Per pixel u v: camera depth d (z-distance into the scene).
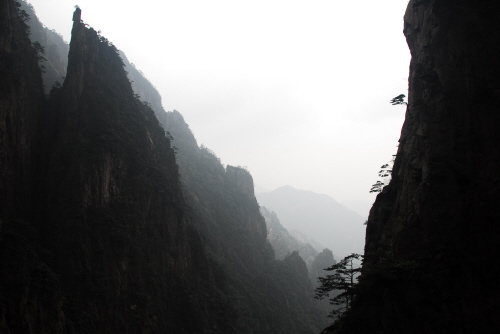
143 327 61.66
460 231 26.62
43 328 42.56
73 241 58.91
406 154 41.41
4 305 38.94
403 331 26.19
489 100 28.16
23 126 61.88
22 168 60.47
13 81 59.78
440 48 33.06
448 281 25.27
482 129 27.89
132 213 70.19
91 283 57.34
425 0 37.91
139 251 68.12
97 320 55.44
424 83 36.94
